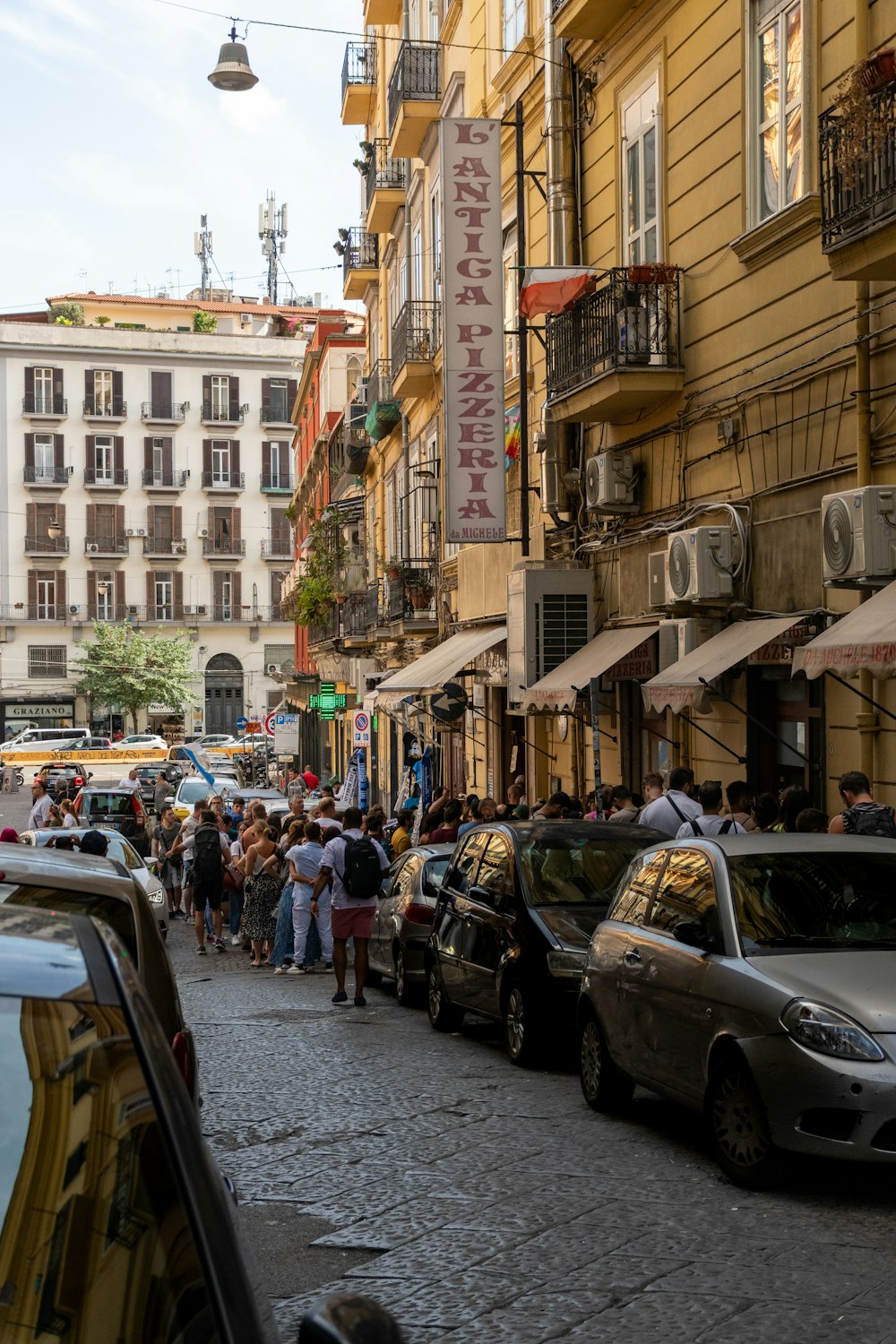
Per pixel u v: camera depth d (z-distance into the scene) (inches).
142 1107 91.5
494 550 961.5
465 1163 315.0
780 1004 280.2
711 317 636.7
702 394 644.7
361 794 1510.8
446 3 1139.9
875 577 451.5
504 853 482.0
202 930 871.7
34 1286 83.2
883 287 488.4
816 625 522.9
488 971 463.8
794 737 564.4
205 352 3602.4
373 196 1392.7
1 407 3467.0
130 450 3558.1
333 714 1989.4
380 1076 425.1
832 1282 229.1
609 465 727.1
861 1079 265.0
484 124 878.4
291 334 3836.1
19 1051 93.6
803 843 335.0
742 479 607.8
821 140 465.1
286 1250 257.3
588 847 475.5
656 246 704.4
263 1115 374.0
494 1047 485.7
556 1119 359.9
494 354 887.1
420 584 1230.9
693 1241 252.1
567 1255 247.1
